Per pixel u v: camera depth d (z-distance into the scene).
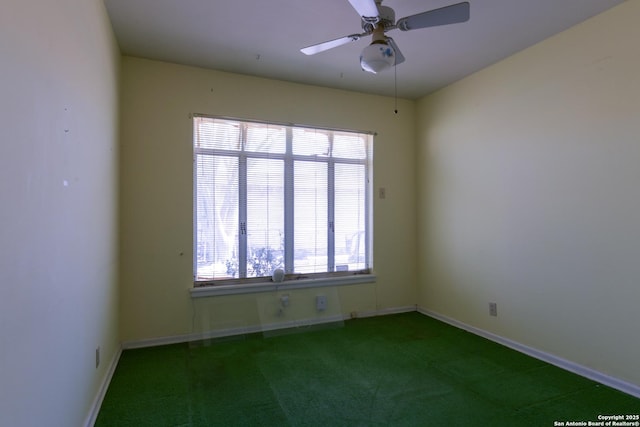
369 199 4.22
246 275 3.66
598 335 2.51
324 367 2.80
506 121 3.21
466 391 2.41
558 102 2.77
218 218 3.56
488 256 3.41
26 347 1.15
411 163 4.36
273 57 3.20
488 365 2.82
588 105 2.57
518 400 2.29
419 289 4.34
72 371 1.66
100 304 2.28
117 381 2.54
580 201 2.62
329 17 2.55
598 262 2.51
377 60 2.12
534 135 2.96
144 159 3.23
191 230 3.38
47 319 1.34
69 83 1.59
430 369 2.76
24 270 1.13
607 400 2.27
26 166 1.15
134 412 2.15
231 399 2.31
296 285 3.80
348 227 4.15
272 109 3.69
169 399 2.30
